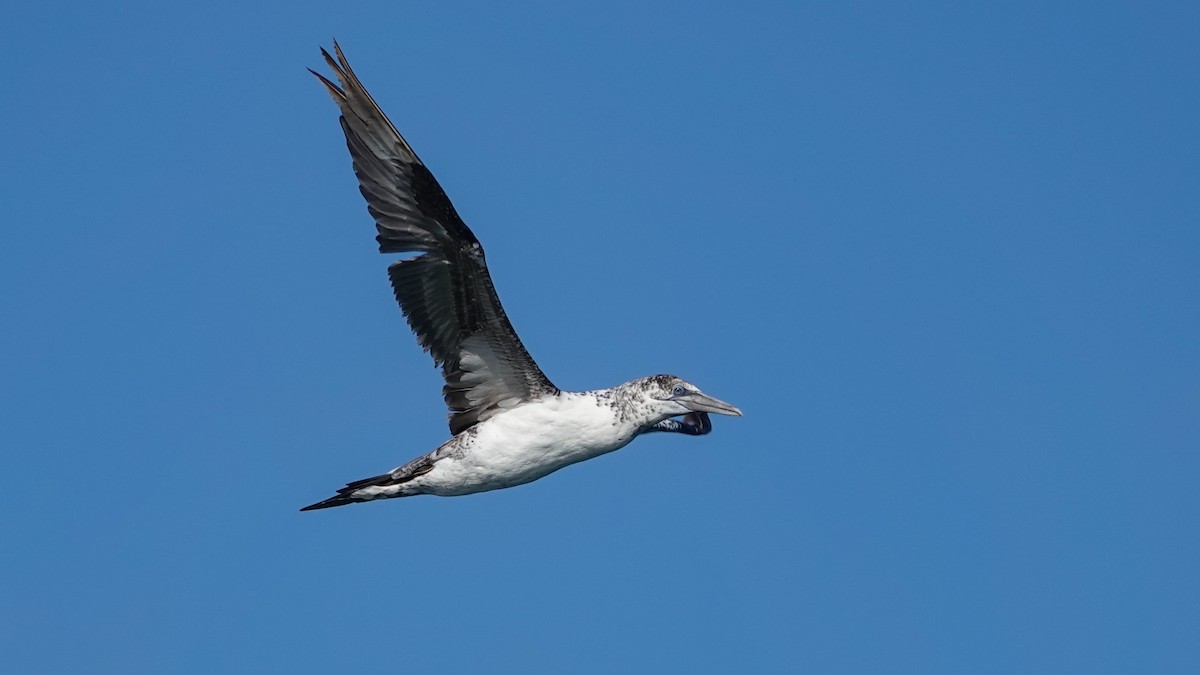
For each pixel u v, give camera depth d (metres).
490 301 18.89
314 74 18.41
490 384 19.62
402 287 19.06
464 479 19.61
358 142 18.58
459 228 18.39
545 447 19.61
